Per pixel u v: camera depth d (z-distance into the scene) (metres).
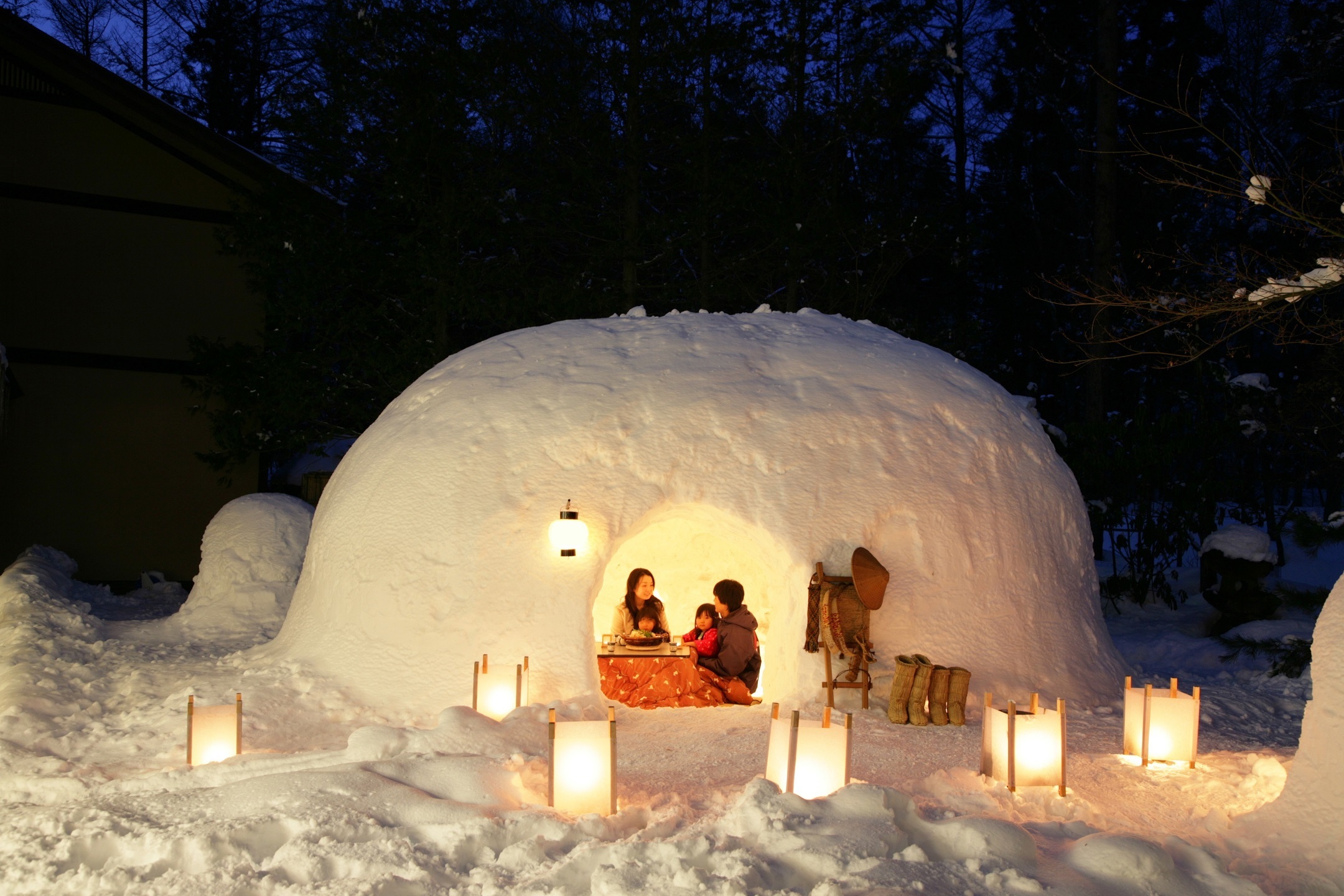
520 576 6.62
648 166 17.42
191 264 14.84
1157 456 12.73
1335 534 6.63
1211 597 11.15
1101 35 15.95
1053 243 24.16
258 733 6.04
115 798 4.36
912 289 23.12
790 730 4.29
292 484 16.84
